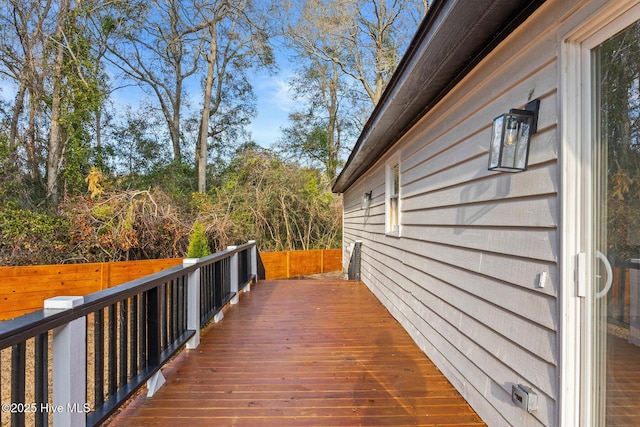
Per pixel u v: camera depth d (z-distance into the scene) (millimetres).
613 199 1432
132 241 8195
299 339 3887
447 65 2562
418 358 3359
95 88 11750
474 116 2523
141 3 14867
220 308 4480
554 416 1637
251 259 7625
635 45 1331
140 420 2262
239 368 3086
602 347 1479
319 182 15531
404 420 2277
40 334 1511
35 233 7359
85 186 11336
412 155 4117
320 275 12008
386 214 5484
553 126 1685
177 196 12078
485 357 2285
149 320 2602
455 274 2791
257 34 17016
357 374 2980
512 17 1965
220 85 18750
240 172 13320
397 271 4730
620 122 1401
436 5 2031
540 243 1761
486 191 2322
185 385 2758
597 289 1494
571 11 1563
